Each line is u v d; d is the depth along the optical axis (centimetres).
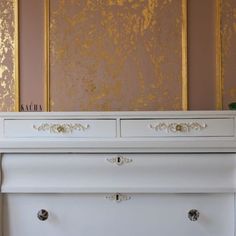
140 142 117
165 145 116
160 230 120
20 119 120
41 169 120
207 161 118
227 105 154
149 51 156
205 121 118
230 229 119
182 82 155
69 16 156
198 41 155
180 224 120
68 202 121
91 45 156
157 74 155
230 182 118
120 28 156
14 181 120
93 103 156
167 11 155
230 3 154
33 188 118
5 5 157
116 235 120
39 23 157
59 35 156
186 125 119
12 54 157
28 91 157
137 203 121
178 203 120
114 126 119
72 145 117
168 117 119
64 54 156
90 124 120
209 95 154
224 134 118
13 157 120
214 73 154
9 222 121
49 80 156
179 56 155
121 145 117
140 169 119
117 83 156
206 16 155
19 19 157
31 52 157
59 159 119
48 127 120
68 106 156
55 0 157
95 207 121
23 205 122
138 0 156
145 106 155
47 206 121
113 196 121
